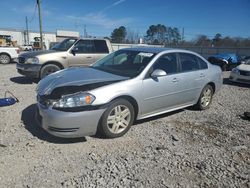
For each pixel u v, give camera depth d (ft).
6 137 14.93
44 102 14.30
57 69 31.01
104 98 14.42
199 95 21.31
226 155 14.32
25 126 16.57
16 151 13.42
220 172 12.57
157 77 17.16
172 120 19.34
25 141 14.52
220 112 22.24
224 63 63.21
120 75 16.47
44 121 14.11
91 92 14.16
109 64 18.98
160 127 17.79
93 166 12.45
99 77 15.88
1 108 20.06
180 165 12.98
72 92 13.96
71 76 16.19
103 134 15.20
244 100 27.96
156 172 12.25
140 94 16.22
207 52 138.41
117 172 12.04
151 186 11.20
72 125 13.69
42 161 12.64
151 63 17.22
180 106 19.88
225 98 28.37
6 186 10.69
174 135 16.29
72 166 12.36
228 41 172.45
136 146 14.74
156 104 17.56
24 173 11.62
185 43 187.73
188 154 14.15
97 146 14.44
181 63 19.58
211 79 21.93
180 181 11.67
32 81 32.81
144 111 16.97
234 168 13.01
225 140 16.30
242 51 125.29
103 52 33.45
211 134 17.12
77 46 32.07
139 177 11.77
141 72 16.57
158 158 13.52
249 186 11.62
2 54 63.16
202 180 11.84
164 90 17.78
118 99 15.19
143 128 17.42
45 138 14.99
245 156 14.35
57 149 13.85
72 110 13.58
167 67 18.38
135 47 20.38
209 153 14.43
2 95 24.44
